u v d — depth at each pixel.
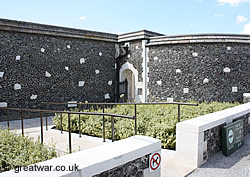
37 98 8.05
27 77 7.82
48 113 8.33
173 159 3.65
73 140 4.64
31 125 6.46
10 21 7.37
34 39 7.98
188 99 8.88
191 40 8.73
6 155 2.83
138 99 9.92
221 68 8.52
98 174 2.01
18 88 7.61
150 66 9.56
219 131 4.06
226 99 8.51
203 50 8.64
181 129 3.49
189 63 8.82
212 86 8.57
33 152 2.82
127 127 4.81
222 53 8.50
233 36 8.52
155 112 5.82
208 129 3.66
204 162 3.54
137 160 2.42
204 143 3.53
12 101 7.48
